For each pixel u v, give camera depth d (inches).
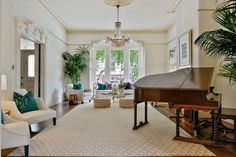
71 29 409.4
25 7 219.9
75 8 287.0
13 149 126.6
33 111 171.5
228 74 146.1
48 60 298.4
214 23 210.4
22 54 376.2
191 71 161.2
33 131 168.4
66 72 392.2
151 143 138.9
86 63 414.9
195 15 219.5
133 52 431.2
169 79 165.6
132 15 320.8
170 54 393.4
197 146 133.4
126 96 339.3
